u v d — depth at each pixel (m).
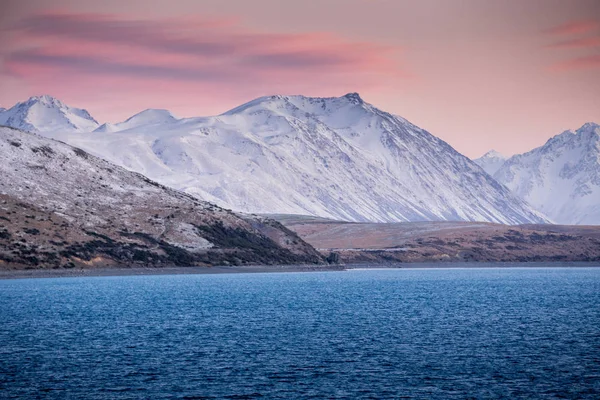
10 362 108.12
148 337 131.12
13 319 157.00
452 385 95.50
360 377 99.56
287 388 93.94
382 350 117.81
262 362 108.56
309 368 104.56
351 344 123.44
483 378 99.06
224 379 98.31
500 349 118.62
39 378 98.50
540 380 97.88
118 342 125.56
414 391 92.75
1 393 91.31
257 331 138.88
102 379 98.12
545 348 119.38
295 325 147.75
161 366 105.75
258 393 91.75
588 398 89.94
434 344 123.38
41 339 128.62
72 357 111.88
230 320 156.12
